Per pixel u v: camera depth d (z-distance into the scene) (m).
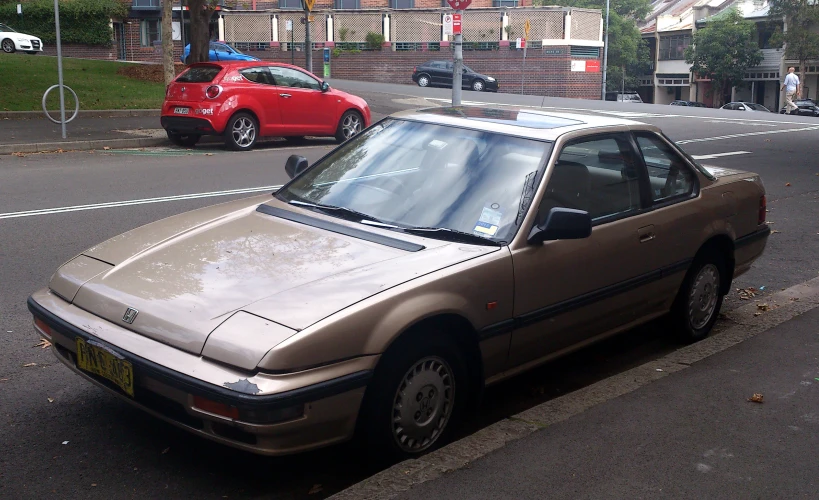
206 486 3.85
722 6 66.56
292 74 16.72
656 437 4.18
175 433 4.34
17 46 39.34
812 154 17.12
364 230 4.44
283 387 3.37
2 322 5.87
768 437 4.21
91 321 3.90
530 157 4.71
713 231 5.72
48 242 8.03
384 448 3.82
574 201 4.75
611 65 65.56
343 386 3.53
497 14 52.03
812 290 7.16
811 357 5.41
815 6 55.19
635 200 5.20
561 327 4.70
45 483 3.81
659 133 5.55
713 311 6.03
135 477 3.90
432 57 52.50
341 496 3.55
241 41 52.47
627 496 3.60
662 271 5.34
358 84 37.09
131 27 51.03
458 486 3.63
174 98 15.93
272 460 4.11
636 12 70.31
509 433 4.18
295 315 3.56
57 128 17.44
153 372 3.54
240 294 3.76
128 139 16.19
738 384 4.91
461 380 4.15
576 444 4.07
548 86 52.22
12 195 10.34
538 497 3.57
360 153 5.23
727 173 6.28
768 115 29.12
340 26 52.47
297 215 4.69
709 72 61.84
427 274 3.94
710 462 3.93
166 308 3.73
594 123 5.14
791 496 3.65
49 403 4.66
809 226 10.09
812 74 58.44
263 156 15.17
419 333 3.88
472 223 4.46
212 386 3.39
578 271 4.69
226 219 4.72
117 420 4.47
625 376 5.02
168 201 10.28
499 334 4.28
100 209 9.64
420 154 4.98
